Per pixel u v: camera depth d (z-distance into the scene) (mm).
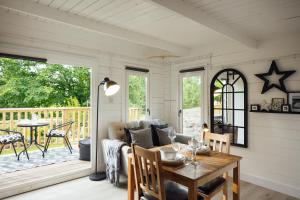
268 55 3316
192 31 3311
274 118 3240
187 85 4520
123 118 4172
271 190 3209
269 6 2338
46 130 5242
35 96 7230
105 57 3900
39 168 3777
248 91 3533
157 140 3850
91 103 3721
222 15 2580
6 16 2779
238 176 2314
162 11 2568
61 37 3328
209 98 4098
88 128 5723
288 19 2686
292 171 3055
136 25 3027
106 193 3008
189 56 4430
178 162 2076
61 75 7820
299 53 3016
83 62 3590
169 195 1967
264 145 3346
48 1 2311
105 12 2588
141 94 4539
